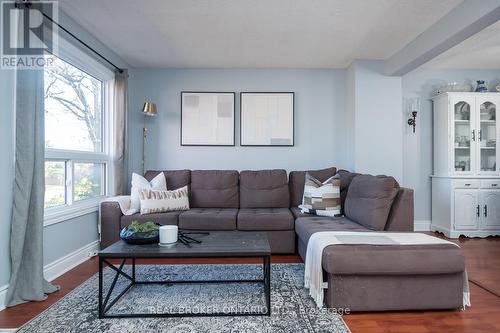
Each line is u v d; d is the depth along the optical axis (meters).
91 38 2.96
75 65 2.83
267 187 3.53
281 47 3.26
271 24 2.72
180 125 3.96
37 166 2.01
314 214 3.03
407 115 4.08
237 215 3.02
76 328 1.64
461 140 3.79
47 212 2.39
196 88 3.96
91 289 2.16
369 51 3.39
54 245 2.43
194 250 1.75
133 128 3.93
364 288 1.80
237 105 3.97
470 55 3.58
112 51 3.38
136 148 3.93
